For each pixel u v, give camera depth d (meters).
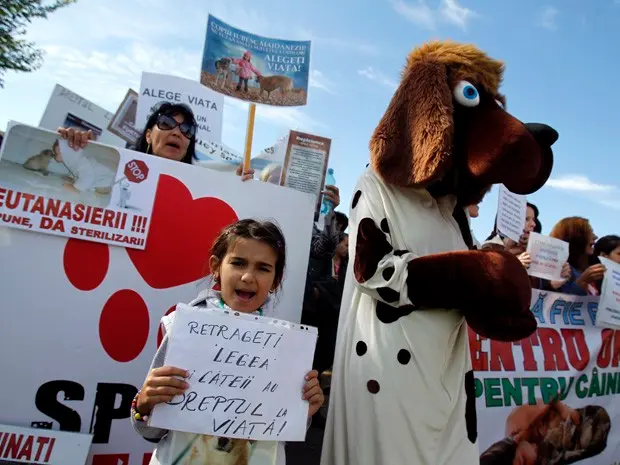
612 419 3.77
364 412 1.86
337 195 3.48
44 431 1.98
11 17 8.48
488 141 1.95
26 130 2.12
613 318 3.68
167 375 1.42
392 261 1.89
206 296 1.73
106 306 2.20
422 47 2.22
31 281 2.09
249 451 1.51
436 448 1.87
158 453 1.49
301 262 2.57
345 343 2.05
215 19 2.64
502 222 3.22
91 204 2.19
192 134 2.97
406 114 2.00
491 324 1.88
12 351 2.03
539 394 3.39
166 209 2.34
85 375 2.13
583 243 4.32
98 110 3.80
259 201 2.53
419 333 1.89
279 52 2.74
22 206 2.08
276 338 1.56
